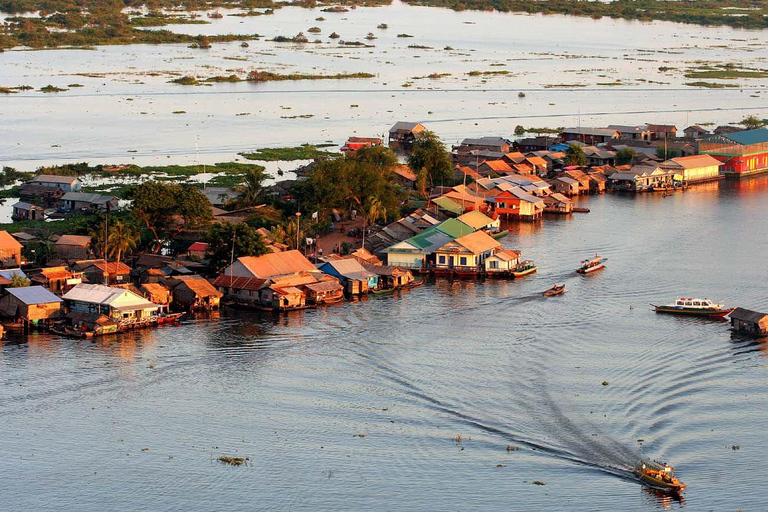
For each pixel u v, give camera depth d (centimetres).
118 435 17038
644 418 17600
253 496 15075
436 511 14575
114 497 15088
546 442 16700
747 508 14612
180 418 17700
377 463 16038
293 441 16825
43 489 15325
